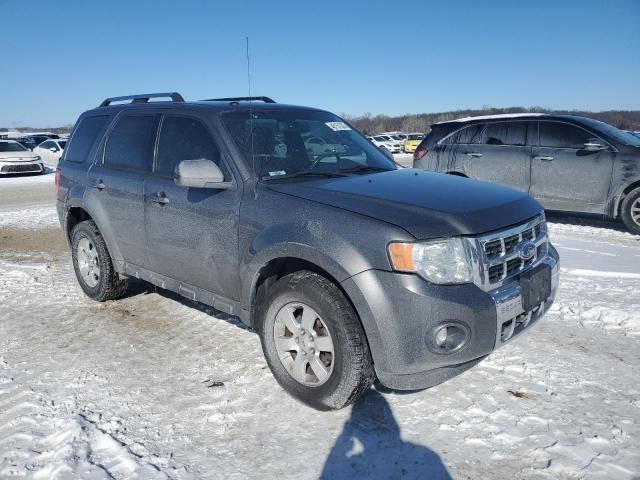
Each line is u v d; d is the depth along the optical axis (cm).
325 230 300
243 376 360
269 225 328
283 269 346
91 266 512
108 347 410
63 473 258
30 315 482
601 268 598
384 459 270
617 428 292
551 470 260
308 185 340
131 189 439
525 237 320
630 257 651
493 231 296
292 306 318
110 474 259
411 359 279
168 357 390
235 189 356
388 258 279
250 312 351
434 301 273
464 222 287
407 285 274
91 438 288
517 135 862
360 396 316
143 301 516
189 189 385
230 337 424
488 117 903
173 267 413
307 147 401
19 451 278
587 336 415
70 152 543
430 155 955
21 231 930
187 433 295
